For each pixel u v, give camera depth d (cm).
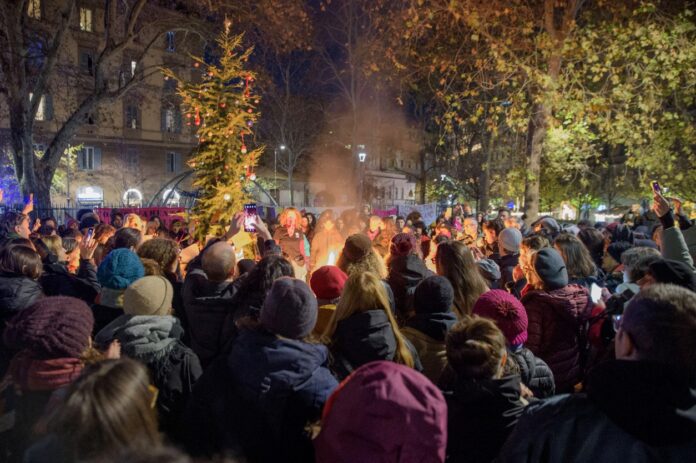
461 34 1368
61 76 2200
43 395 224
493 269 486
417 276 434
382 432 157
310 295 242
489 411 227
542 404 178
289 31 1650
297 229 807
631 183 1864
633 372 154
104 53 1766
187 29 1789
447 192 4162
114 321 291
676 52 1091
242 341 238
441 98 1323
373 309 280
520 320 287
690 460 147
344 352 272
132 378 145
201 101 769
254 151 801
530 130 1323
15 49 1631
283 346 232
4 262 370
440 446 160
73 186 3997
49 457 136
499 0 1181
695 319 162
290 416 228
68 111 2523
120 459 121
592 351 376
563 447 163
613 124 1166
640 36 1095
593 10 1236
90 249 550
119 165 4234
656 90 1145
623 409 152
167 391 271
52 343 223
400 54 1470
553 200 2705
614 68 1135
